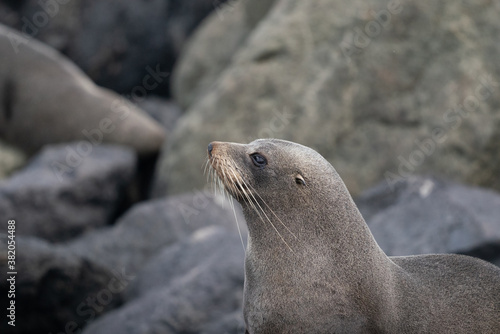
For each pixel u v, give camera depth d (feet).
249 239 95.61
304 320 89.25
